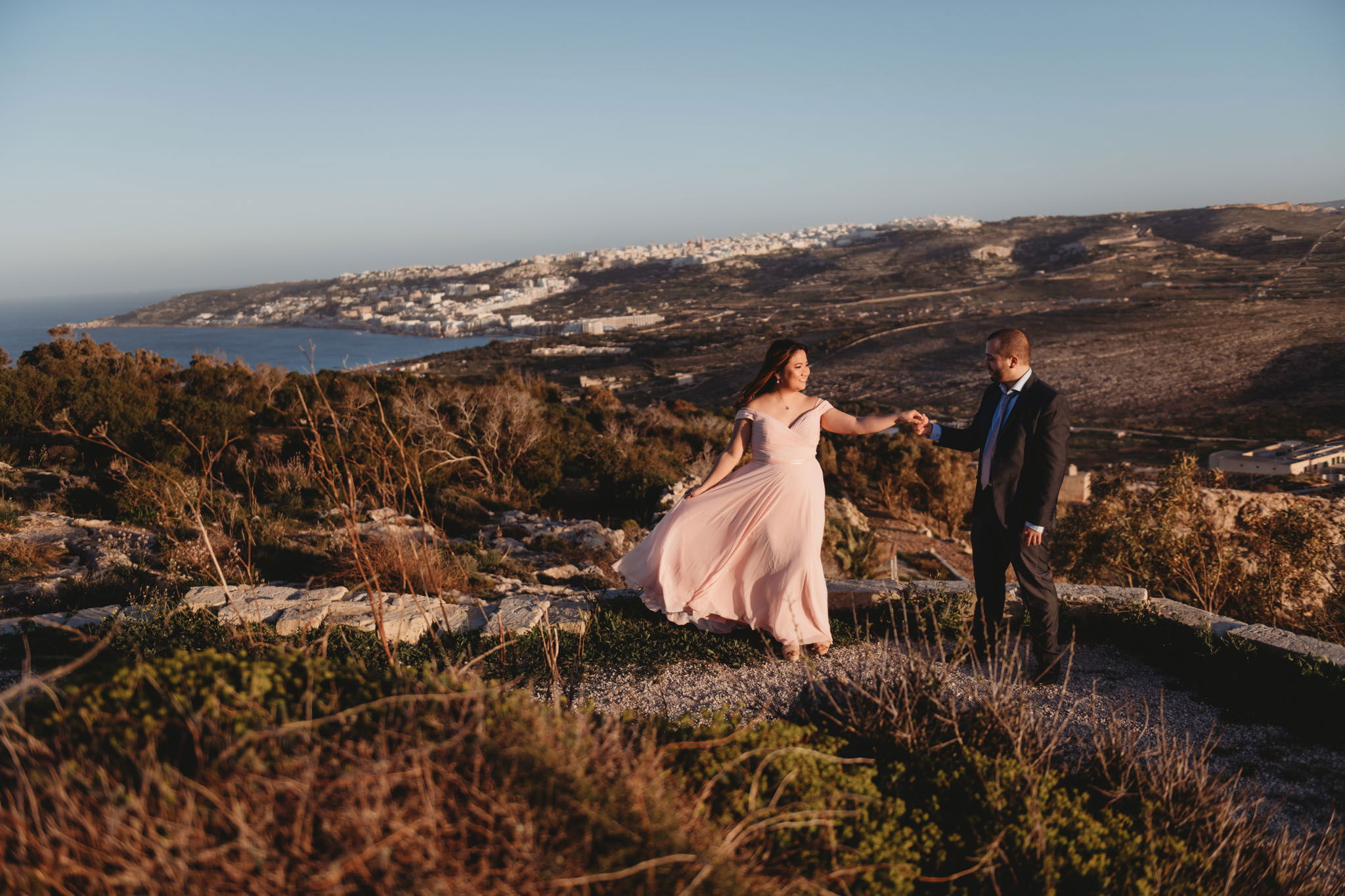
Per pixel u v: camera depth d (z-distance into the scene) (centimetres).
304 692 233
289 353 10969
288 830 176
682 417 2758
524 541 1002
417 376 2220
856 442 2716
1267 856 288
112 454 1305
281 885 164
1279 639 454
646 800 215
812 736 306
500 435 1477
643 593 509
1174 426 7462
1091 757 341
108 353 2520
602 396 2903
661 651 484
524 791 203
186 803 177
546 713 261
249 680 227
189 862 165
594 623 518
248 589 577
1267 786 354
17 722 204
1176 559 852
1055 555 1055
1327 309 12600
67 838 162
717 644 488
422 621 515
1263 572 823
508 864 181
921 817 272
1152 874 255
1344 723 398
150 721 202
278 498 1105
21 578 694
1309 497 1078
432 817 178
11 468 1228
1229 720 411
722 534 475
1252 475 4638
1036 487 423
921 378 10175
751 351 13175
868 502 2416
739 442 474
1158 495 881
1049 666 445
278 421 1739
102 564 708
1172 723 408
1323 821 328
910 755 314
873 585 560
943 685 360
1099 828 278
